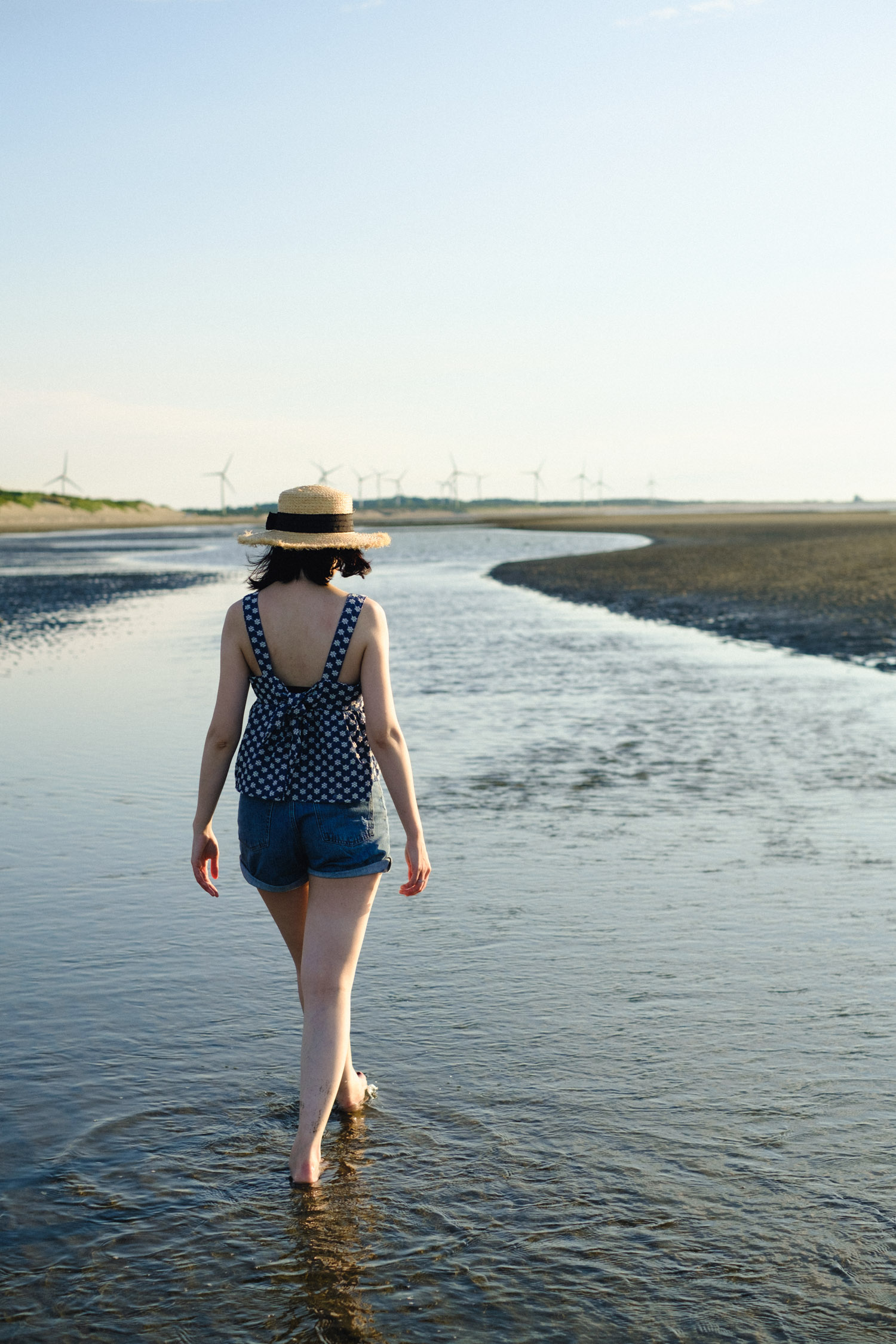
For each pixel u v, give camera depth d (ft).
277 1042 12.57
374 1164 10.10
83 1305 8.22
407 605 76.79
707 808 22.98
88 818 22.88
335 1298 8.30
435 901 17.37
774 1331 7.88
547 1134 10.55
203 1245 8.95
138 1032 12.83
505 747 29.66
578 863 19.31
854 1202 9.39
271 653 10.66
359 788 10.59
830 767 26.78
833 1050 12.16
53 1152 10.28
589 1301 8.23
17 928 16.38
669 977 14.24
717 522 388.37
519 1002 13.53
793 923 16.10
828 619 60.39
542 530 334.03
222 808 24.00
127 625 65.98
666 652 50.21
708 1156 10.12
